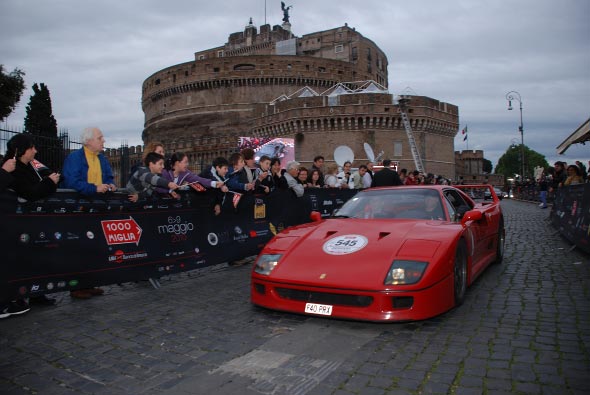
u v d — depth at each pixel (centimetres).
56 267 528
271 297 454
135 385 321
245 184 797
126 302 558
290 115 5688
